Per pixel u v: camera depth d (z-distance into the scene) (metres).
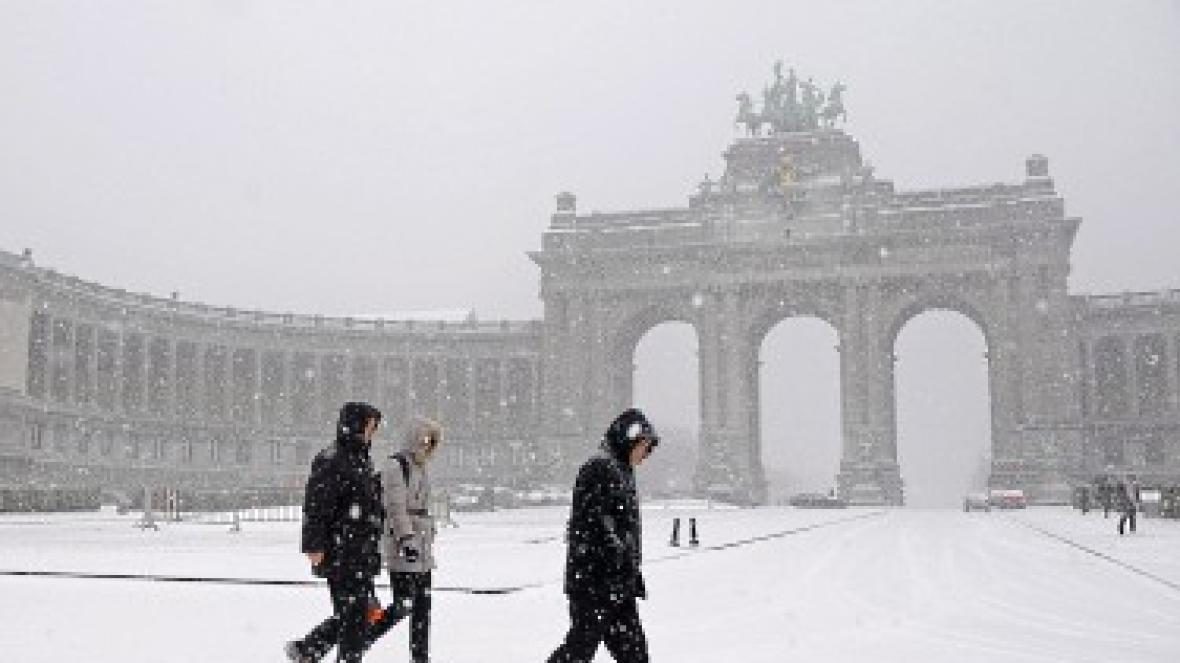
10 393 91.56
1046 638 15.67
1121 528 45.22
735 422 125.56
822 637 15.61
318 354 135.50
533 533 45.06
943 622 17.42
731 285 127.62
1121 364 125.19
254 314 131.75
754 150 131.25
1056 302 117.81
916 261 122.31
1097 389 125.31
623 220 135.00
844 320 124.38
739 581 24.42
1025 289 118.81
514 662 13.06
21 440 94.75
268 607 17.94
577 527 10.20
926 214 122.75
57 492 72.06
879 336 122.69
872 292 123.12
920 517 72.75
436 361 140.62
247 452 129.25
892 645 14.86
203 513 69.94
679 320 135.38
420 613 12.17
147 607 17.88
